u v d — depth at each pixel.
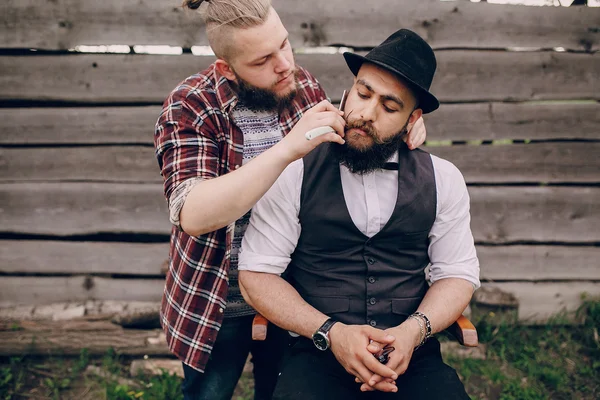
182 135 1.51
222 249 1.60
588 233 3.05
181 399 2.51
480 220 3.03
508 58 2.88
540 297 3.11
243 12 1.38
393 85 1.46
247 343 1.83
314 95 1.84
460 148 2.97
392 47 1.48
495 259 3.08
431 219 1.63
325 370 1.59
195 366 1.65
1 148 2.91
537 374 2.70
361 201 1.60
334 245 1.60
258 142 1.65
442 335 2.95
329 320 1.51
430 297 1.62
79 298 3.05
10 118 2.88
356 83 1.51
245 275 1.60
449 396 1.51
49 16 2.78
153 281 3.05
